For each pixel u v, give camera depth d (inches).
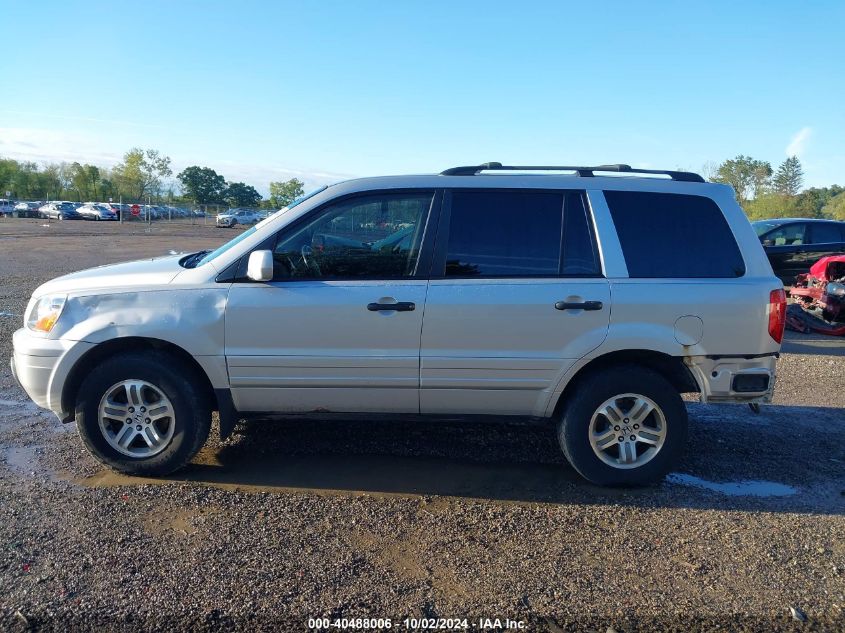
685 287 177.5
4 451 200.8
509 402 182.4
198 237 1457.9
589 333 176.4
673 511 170.4
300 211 181.8
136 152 3442.4
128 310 177.5
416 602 128.3
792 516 169.0
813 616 126.9
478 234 180.4
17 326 384.2
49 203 2637.8
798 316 433.4
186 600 127.0
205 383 184.9
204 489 176.6
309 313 176.6
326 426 227.9
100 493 172.7
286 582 133.6
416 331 176.9
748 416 252.2
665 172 193.0
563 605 128.6
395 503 171.3
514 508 170.2
